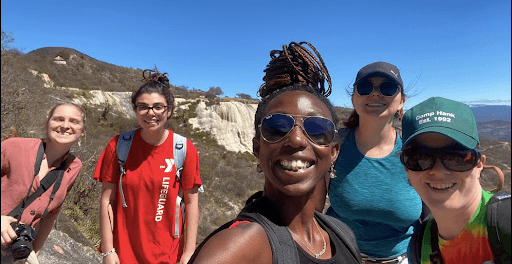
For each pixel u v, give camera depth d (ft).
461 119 2.43
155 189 4.37
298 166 1.82
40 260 6.50
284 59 2.20
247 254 1.51
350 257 2.10
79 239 9.32
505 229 2.20
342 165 4.39
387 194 4.16
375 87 4.06
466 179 2.44
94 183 13.61
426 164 2.50
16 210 3.79
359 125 4.43
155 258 4.39
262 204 1.84
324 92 2.34
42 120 22.43
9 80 21.83
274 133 1.84
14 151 3.85
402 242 4.48
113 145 4.47
